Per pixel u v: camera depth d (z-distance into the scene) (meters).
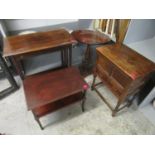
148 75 1.21
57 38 1.54
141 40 1.82
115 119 1.54
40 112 1.28
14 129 1.42
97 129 1.45
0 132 1.39
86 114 1.58
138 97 1.65
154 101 1.67
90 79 2.01
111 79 1.37
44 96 1.16
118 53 1.32
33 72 1.76
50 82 1.28
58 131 1.42
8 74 1.60
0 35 1.71
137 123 1.52
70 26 2.44
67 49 1.64
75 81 1.30
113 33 1.81
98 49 1.37
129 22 1.50
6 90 1.72
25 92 1.19
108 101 1.72
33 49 1.35
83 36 1.84
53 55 2.01
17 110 1.57
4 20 1.95
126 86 1.19
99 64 1.47
